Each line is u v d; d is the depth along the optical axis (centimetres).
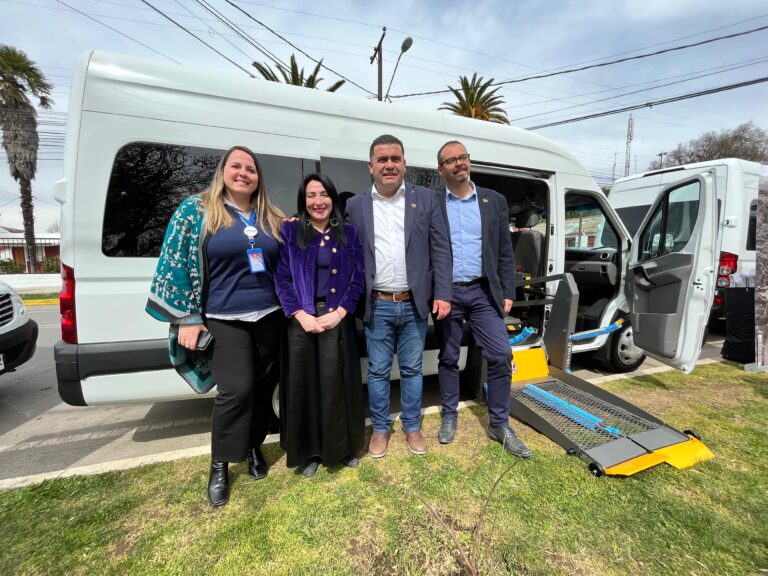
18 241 1889
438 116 297
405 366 228
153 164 220
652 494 194
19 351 324
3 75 1322
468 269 235
